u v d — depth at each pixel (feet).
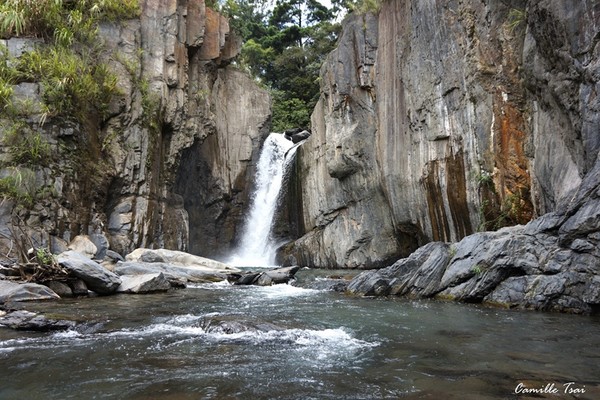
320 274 60.54
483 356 18.89
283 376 16.33
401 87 60.13
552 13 33.17
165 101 74.90
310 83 133.80
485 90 45.27
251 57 141.38
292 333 23.45
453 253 38.34
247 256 95.40
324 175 78.18
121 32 71.10
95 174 61.57
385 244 66.08
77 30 65.16
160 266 51.88
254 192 98.22
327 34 133.08
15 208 49.49
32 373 16.74
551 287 29.99
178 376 16.34
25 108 53.98
